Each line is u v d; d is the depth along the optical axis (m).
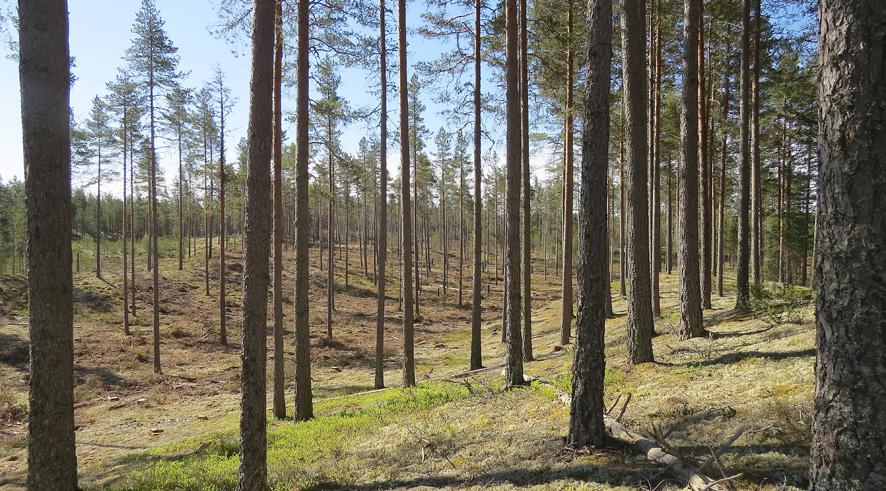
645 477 4.71
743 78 13.36
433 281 53.34
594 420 5.64
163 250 50.22
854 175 2.63
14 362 22.34
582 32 15.64
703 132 16.05
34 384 5.86
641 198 9.65
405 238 14.98
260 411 6.22
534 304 42.28
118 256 46.94
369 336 31.42
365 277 50.44
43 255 5.82
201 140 36.94
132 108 26.28
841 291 2.70
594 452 5.50
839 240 2.70
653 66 18.31
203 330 29.95
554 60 16.28
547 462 5.55
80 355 23.69
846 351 2.68
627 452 5.38
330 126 17.89
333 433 9.88
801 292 11.22
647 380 8.36
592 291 5.61
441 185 45.19
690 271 11.38
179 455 10.58
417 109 24.61
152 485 7.91
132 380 21.09
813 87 17.61
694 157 11.11
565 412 7.52
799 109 21.77
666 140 21.47
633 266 9.76
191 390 19.98
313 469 7.46
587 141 5.52
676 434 5.56
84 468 11.05
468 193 47.91
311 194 14.62
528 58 16.02
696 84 10.88
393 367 23.16
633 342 9.77
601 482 4.82
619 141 19.39
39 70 5.71
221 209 28.17
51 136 5.81
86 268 41.41
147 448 12.62
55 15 5.82
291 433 10.52
